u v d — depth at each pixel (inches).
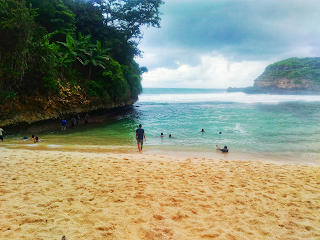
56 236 114.8
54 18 820.6
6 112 556.4
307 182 227.1
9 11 504.1
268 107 1352.1
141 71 1587.1
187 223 135.8
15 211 139.3
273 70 4414.4
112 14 1165.1
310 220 142.8
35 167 250.5
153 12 1195.9
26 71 594.9
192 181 221.9
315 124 730.8
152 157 350.9
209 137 552.7
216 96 2888.8
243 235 124.2
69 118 775.1
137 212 147.4
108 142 499.8
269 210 156.7
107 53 1008.9
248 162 326.3
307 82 3732.8
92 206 152.9
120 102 1139.9
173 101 2007.9
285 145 467.8
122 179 219.0
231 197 179.8
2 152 329.1
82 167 259.8
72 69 881.5
